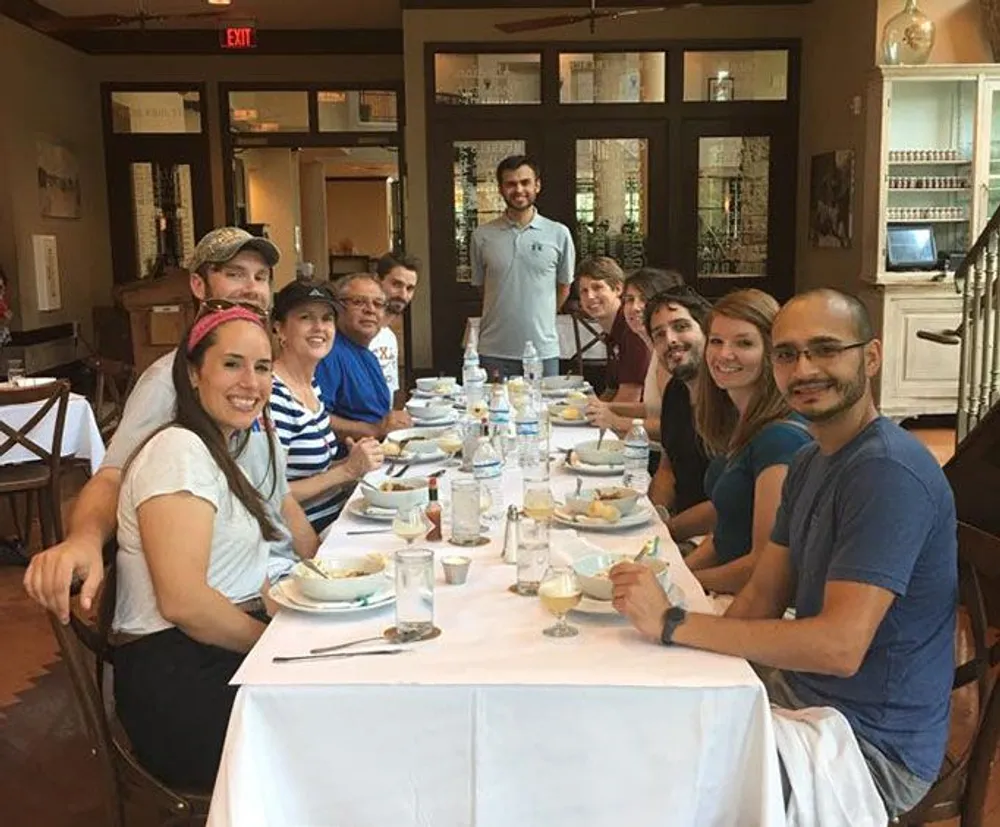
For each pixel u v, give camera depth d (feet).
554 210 28.71
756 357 7.50
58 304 30.71
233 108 34.09
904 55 23.65
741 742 5.01
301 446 10.01
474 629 5.67
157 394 7.27
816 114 27.58
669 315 9.85
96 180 33.96
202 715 6.20
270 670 5.11
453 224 28.60
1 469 14.92
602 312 15.64
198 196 34.30
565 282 19.16
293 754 5.01
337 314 10.52
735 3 27.84
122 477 6.51
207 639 6.18
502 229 18.62
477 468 9.21
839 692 5.70
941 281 23.58
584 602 5.91
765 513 7.15
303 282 10.46
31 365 28.14
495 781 5.03
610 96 28.45
